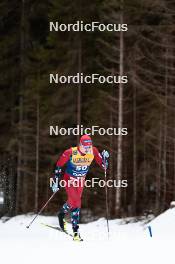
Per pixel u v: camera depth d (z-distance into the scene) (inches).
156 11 2770.7
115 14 2568.9
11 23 3528.5
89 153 1186.0
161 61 2849.4
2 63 3415.4
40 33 3489.2
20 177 3287.4
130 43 2842.0
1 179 3223.4
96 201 3065.9
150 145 3014.3
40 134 3137.3
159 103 2640.3
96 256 841.5
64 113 3058.6
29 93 3117.6
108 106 2859.3
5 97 3449.8
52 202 3189.0
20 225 1898.4
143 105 2928.2
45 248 954.1
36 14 3452.3
